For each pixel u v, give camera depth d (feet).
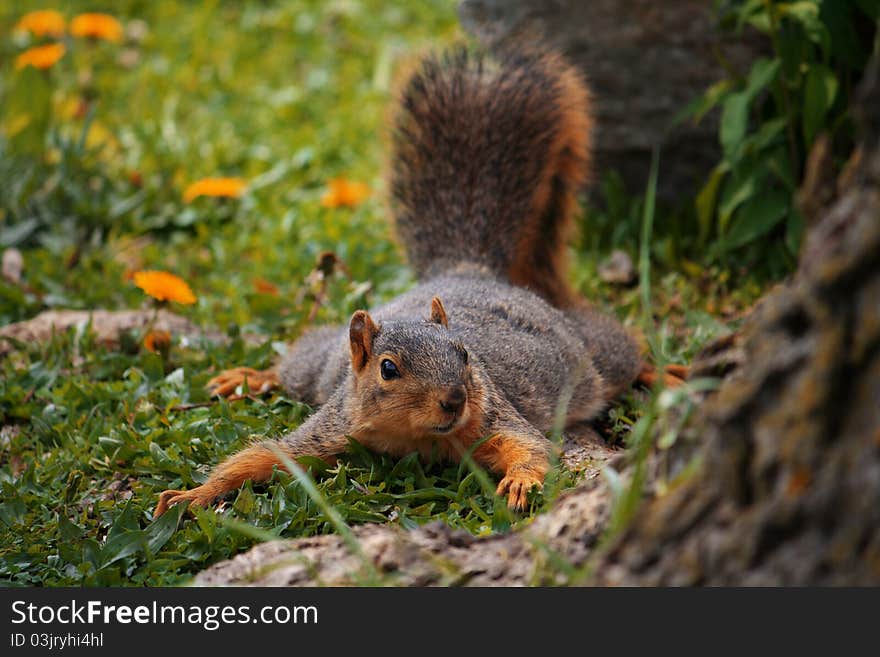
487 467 28.53
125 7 73.61
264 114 61.57
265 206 50.78
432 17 71.92
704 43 45.03
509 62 42.96
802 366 15.74
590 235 47.37
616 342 34.58
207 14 73.10
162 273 35.76
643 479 18.80
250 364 36.47
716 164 47.09
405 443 28.55
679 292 41.68
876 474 14.76
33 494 28.37
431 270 38.58
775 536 15.94
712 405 17.62
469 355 28.66
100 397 33.73
